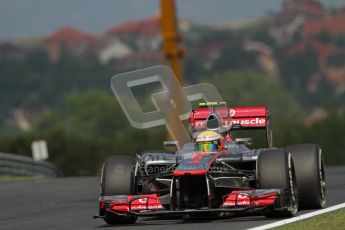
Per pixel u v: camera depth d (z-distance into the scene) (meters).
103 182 41.91
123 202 40.72
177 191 40.25
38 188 72.06
